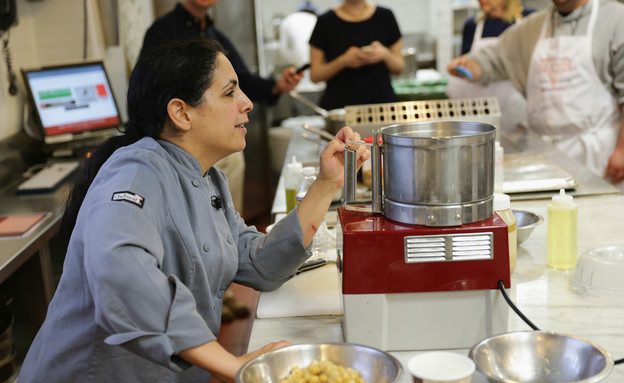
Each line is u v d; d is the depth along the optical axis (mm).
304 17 6336
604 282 1672
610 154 3758
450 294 1411
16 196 3184
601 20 3617
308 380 1124
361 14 4430
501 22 4535
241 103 1510
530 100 3953
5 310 2645
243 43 6023
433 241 1393
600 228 2189
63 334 1466
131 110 1524
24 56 3984
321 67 4406
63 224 1580
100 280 1223
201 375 1562
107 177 1398
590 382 1038
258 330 1607
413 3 7344
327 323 1630
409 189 1397
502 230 1384
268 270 1684
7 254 2414
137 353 1252
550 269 1867
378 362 1164
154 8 5480
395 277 1405
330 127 3426
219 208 1642
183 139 1509
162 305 1241
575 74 3736
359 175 2834
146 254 1271
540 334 1211
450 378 1043
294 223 1653
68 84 3824
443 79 5277
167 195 1426
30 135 3758
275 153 5781
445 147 1354
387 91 4438
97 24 4340
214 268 1541
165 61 1449
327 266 1983
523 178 2703
